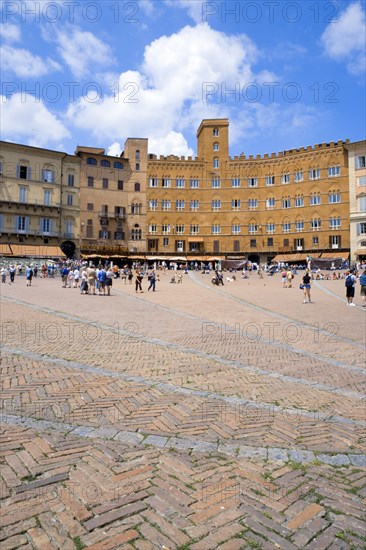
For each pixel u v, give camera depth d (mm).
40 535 3094
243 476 4066
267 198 75000
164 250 75250
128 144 75000
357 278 44438
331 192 68688
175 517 3363
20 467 4074
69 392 6492
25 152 64500
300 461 4445
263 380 7594
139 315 16047
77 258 68750
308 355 9797
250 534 3180
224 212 75938
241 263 64500
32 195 64625
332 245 68250
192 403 6195
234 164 76188
